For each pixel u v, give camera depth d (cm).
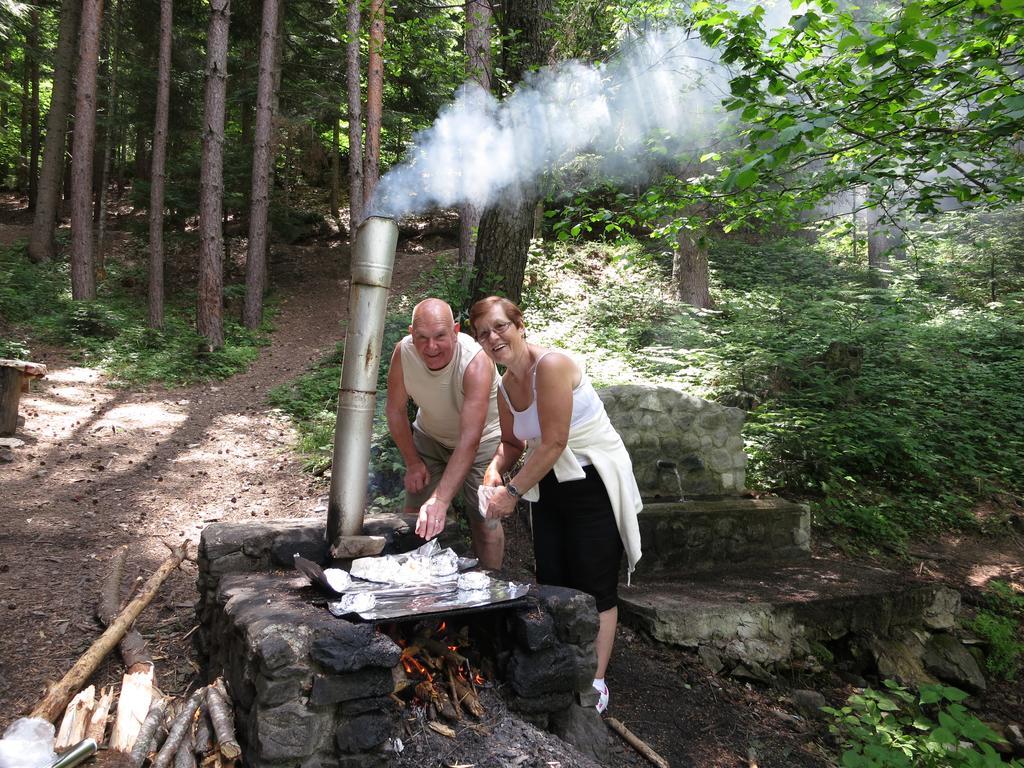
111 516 498
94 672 285
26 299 1284
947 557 570
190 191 1616
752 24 373
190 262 1752
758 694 364
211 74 1240
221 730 217
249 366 1164
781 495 604
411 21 604
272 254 1861
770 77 373
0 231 1872
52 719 244
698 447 520
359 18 1134
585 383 289
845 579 457
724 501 496
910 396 786
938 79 336
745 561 480
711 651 382
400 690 234
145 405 891
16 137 2511
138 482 586
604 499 293
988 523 625
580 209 544
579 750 254
